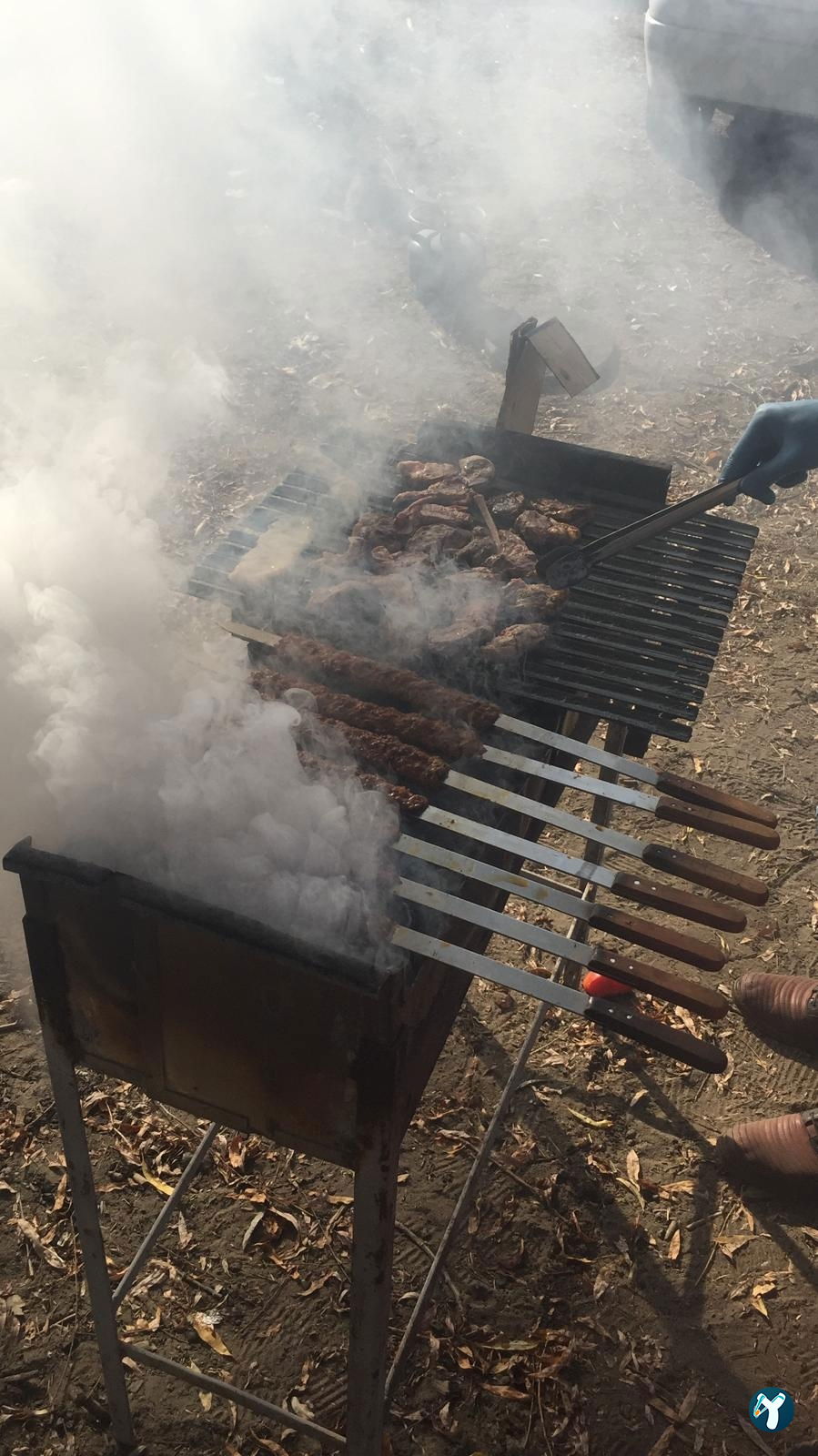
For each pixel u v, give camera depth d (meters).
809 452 1.51
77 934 0.99
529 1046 1.61
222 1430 1.37
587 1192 1.63
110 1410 1.32
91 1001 1.04
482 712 1.24
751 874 2.13
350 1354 1.11
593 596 1.48
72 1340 1.44
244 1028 0.98
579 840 2.18
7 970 1.87
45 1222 1.54
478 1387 1.42
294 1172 1.62
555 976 1.89
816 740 2.41
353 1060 0.94
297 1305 1.49
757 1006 1.84
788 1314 1.52
